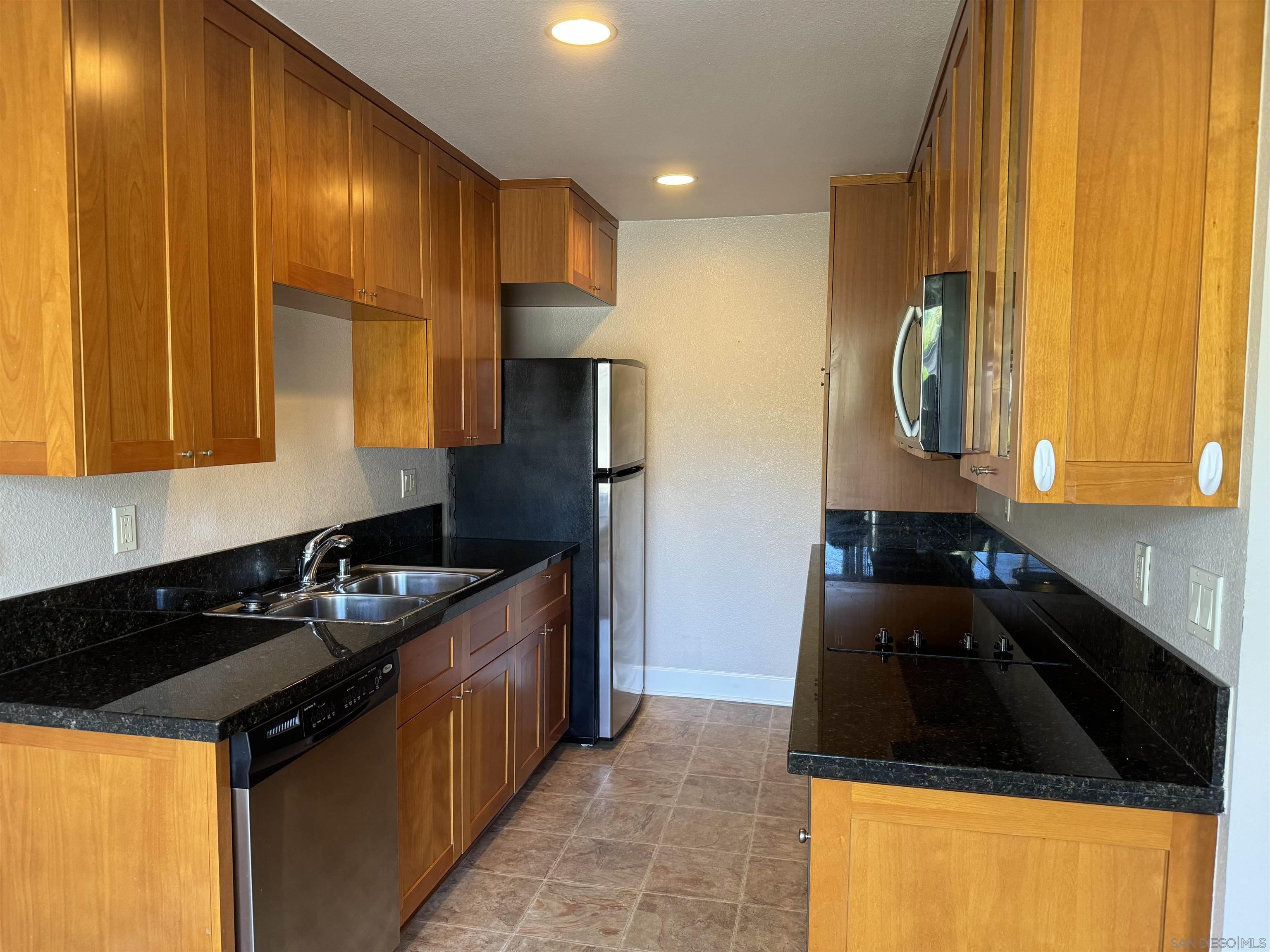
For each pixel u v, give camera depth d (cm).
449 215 298
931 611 239
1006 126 141
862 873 136
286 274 206
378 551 318
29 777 158
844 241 336
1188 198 125
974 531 324
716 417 418
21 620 177
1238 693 121
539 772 340
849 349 340
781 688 423
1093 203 127
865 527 347
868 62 221
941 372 170
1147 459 127
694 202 379
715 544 423
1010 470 134
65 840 158
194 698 159
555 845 282
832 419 343
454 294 304
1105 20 126
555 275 343
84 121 148
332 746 180
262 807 157
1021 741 140
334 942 183
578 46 214
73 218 146
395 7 194
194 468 217
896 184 330
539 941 230
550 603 333
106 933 158
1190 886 127
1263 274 119
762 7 192
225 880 153
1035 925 132
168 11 167
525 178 340
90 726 152
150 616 211
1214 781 124
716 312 415
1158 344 126
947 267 198
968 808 132
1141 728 146
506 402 359
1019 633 214
